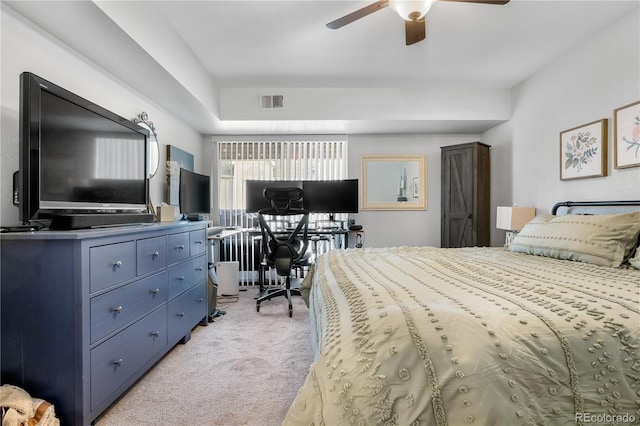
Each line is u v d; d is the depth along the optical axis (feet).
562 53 9.12
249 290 12.73
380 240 14.23
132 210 6.79
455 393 2.37
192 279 7.75
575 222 6.48
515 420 2.36
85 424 4.23
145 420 4.66
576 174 8.63
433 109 11.82
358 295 3.61
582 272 4.87
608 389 2.67
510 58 9.44
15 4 4.95
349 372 2.52
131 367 5.26
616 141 7.41
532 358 2.57
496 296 3.44
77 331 4.18
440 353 2.52
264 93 11.64
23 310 4.26
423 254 7.13
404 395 2.39
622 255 5.49
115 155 6.21
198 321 8.14
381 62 9.65
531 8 7.05
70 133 5.08
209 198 12.07
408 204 14.19
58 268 4.21
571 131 8.81
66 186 5.00
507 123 12.07
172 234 6.73
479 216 12.15
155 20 6.79
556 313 2.96
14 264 4.27
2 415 3.77
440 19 7.44
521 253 7.27
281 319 9.12
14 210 5.15
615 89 7.53
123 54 6.54
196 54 9.03
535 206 10.50
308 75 10.59
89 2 4.93
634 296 3.42
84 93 6.65
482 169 12.34
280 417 4.72
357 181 12.95
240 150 14.08
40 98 4.50
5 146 5.01
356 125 12.56
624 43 7.30
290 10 7.04
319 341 3.65
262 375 5.90
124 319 5.08
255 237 11.87
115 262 4.87
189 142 12.47
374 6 5.99
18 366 4.25
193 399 5.16
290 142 14.07
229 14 7.16
